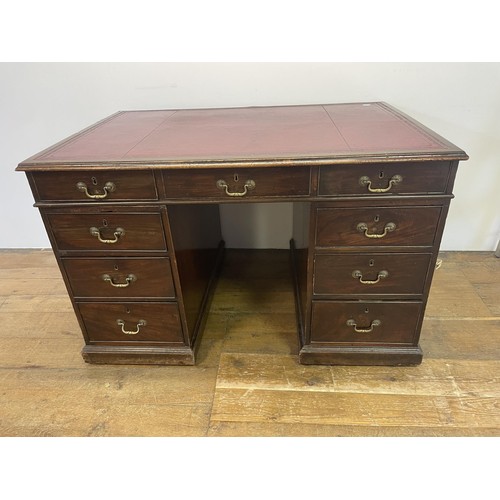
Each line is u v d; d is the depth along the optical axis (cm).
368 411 117
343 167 100
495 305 158
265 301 167
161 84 164
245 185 104
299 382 127
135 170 102
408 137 109
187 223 129
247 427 114
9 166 189
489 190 177
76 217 111
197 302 145
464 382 125
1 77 166
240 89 163
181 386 128
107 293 124
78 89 167
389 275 116
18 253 212
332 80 158
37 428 116
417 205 104
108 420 118
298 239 158
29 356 143
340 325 126
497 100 157
